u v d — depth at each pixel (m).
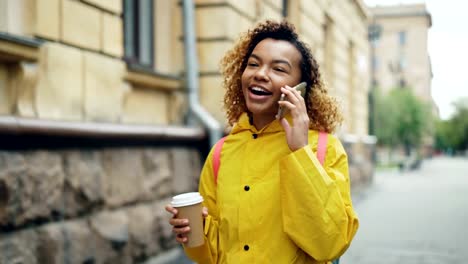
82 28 4.89
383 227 9.18
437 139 103.06
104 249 4.77
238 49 2.27
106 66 5.20
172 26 7.17
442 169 39.78
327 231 1.78
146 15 6.71
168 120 6.78
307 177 1.80
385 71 71.19
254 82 2.00
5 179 3.73
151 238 5.61
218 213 2.03
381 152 54.50
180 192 6.35
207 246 2.00
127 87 5.70
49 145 4.23
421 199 14.22
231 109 2.34
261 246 1.90
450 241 7.82
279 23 2.11
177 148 6.36
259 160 1.97
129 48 6.36
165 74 6.40
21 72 4.24
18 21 4.34
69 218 4.43
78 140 4.56
